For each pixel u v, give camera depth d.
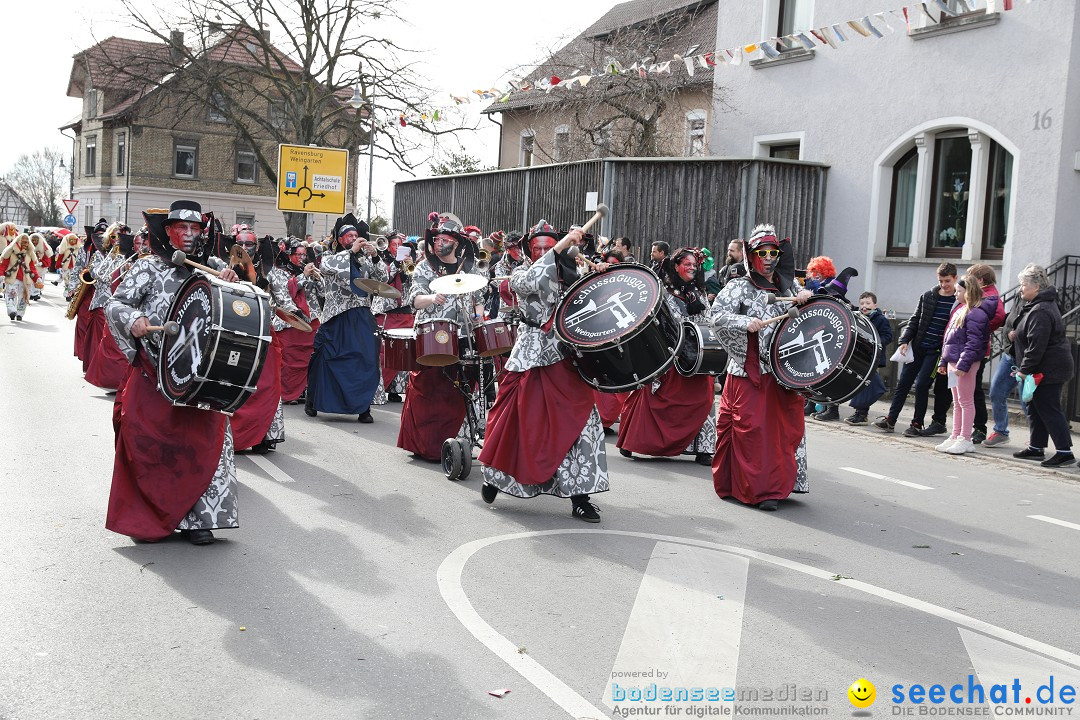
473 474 8.00
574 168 18.56
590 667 4.17
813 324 6.98
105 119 48.50
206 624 4.52
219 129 49.00
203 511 5.70
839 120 16.28
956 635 4.73
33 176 96.12
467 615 4.74
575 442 6.56
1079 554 6.36
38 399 10.82
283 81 34.31
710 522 6.75
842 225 16.33
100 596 4.83
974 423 10.77
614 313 6.21
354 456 8.56
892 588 5.44
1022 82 13.63
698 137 20.22
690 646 4.45
